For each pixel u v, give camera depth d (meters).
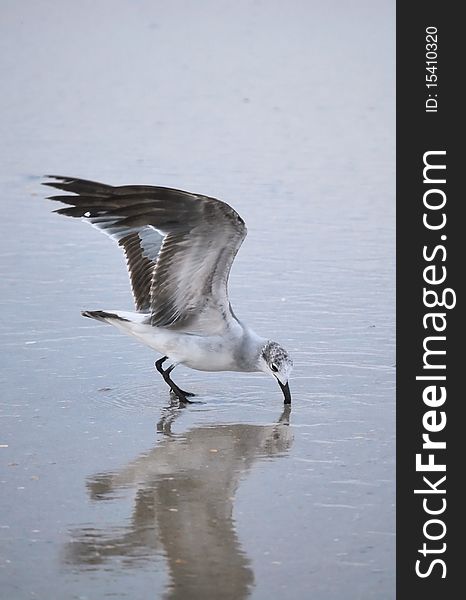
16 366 14.64
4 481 11.58
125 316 13.59
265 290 17.50
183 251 12.83
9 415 13.23
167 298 13.27
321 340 15.57
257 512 10.98
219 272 13.15
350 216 21.38
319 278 18.09
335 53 36.94
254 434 12.84
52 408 13.48
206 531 10.59
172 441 12.64
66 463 12.03
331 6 44.66
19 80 32.69
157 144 26.06
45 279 17.80
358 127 28.08
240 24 41.50
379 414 13.35
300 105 30.17
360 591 9.63
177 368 14.91
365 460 12.15
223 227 12.56
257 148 25.92
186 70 34.22
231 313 13.61
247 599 9.48
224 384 14.47
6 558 10.11
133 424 13.11
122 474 11.78
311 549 10.29
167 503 11.16
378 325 16.11
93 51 36.81
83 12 43.31
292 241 19.91
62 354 15.08
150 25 41.19
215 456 12.23
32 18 41.97
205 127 27.77
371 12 43.75
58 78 33.03
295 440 12.67
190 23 41.59
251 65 35.03
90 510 11.00
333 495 11.34
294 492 11.40
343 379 14.35
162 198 12.38
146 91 31.61
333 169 24.45
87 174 23.36
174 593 9.56
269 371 13.66
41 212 21.22
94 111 29.27
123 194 12.45
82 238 19.89
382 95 31.50
